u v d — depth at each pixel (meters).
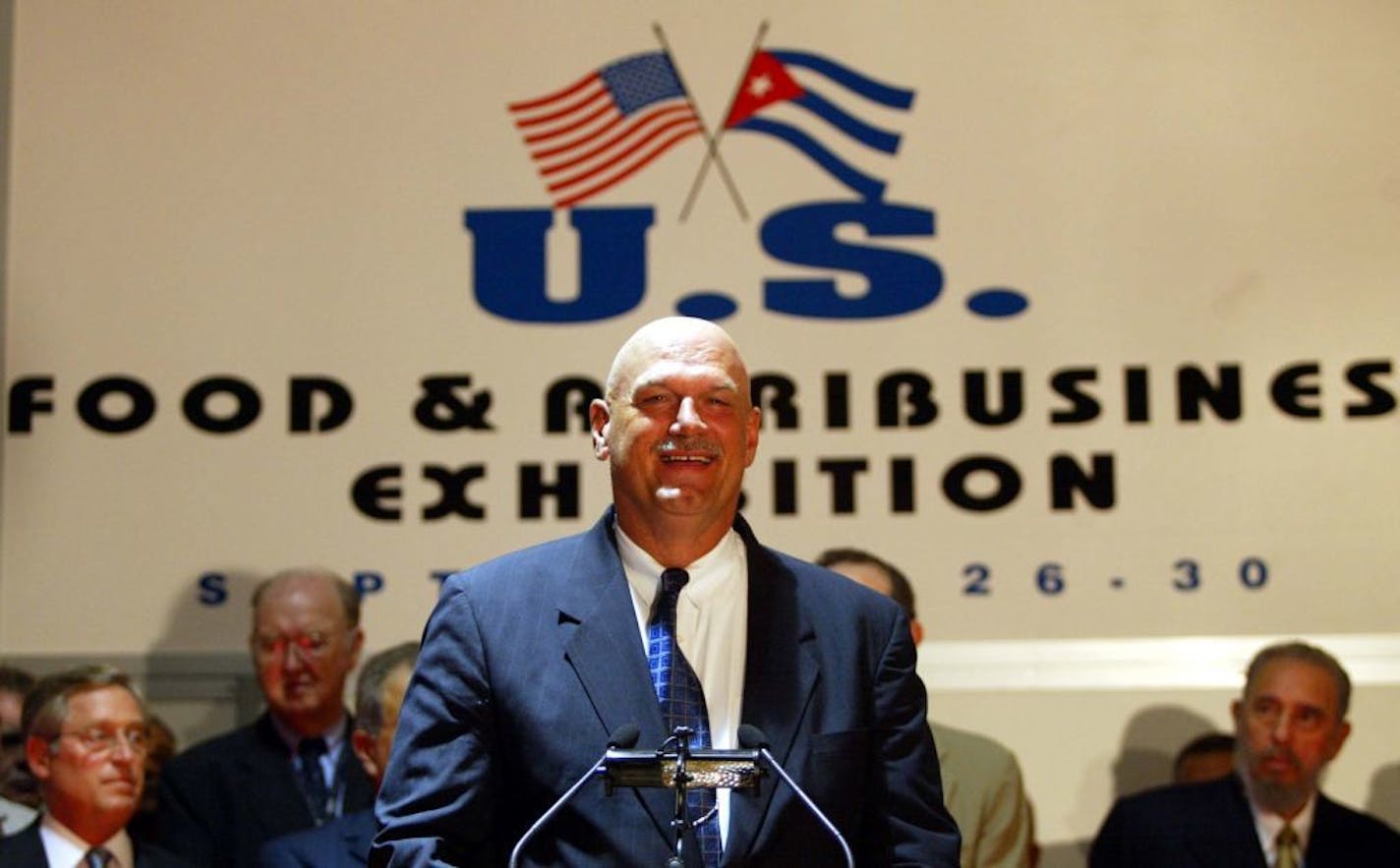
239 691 7.04
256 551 7.11
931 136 7.28
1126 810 6.43
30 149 7.29
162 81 7.33
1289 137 7.23
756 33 7.34
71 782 5.43
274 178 7.30
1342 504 7.04
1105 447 7.10
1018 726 6.96
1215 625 7.00
